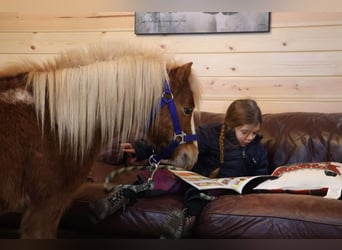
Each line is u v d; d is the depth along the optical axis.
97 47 1.19
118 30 2.38
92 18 2.41
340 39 2.11
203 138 1.71
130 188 1.36
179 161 1.30
